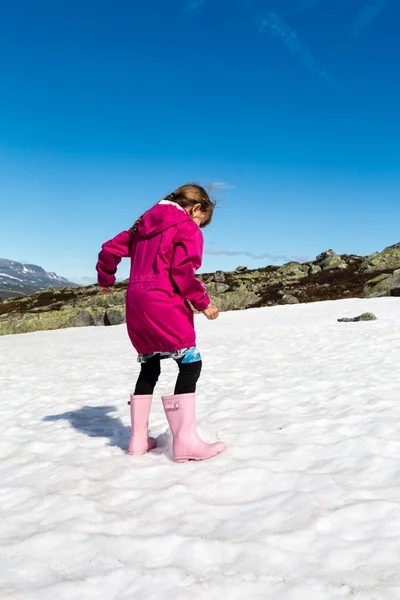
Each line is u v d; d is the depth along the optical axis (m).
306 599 1.59
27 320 36.84
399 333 11.55
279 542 1.98
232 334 16.17
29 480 2.93
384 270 53.12
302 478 2.66
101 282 3.56
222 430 3.84
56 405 5.61
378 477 2.65
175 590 1.67
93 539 2.06
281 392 5.41
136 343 3.18
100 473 2.95
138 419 3.31
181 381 3.13
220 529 2.13
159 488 2.64
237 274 70.31
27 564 1.92
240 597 1.62
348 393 5.03
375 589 1.62
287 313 25.17
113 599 1.65
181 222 3.05
